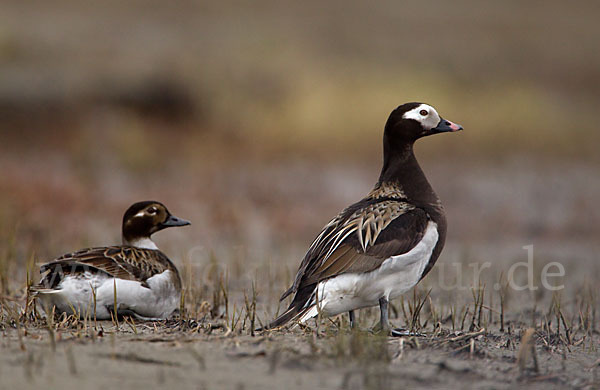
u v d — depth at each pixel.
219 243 14.16
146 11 39.59
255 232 15.41
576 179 22.94
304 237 15.34
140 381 5.36
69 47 29.84
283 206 18.08
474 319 8.19
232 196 18.66
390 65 32.31
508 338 7.59
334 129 25.91
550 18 49.22
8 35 28.97
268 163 22.89
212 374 5.57
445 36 42.22
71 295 7.28
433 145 26.33
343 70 30.03
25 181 18.02
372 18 44.81
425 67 33.09
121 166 20.84
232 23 38.94
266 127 25.58
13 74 25.56
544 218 18.20
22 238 12.96
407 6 49.09
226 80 27.36
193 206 17.30
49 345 6.13
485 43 41.53
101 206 16.64
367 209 7.46
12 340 6.26
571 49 42.22
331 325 7.57
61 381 5.28
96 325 7.14
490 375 6.00
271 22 40.50
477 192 20.80
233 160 22.91
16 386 5.14
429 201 7.80
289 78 28.06
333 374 5.65
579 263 13.62
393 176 8.02
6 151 21.95
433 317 8.56
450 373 5.93
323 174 21.97
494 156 25.61
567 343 7.63
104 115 24.12
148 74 26.58
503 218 18.03
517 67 37.75
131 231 8.65
